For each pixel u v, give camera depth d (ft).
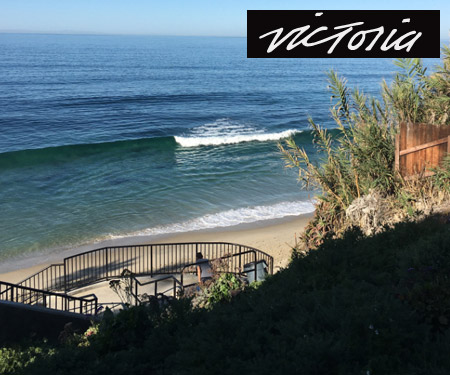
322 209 39.01
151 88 275.18
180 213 78.84
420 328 12.78
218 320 15.11
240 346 13.46
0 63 429.79
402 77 38.22
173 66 441.27
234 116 189.98
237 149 124.67
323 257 20.34
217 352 13.33
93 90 260.62
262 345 13.42
